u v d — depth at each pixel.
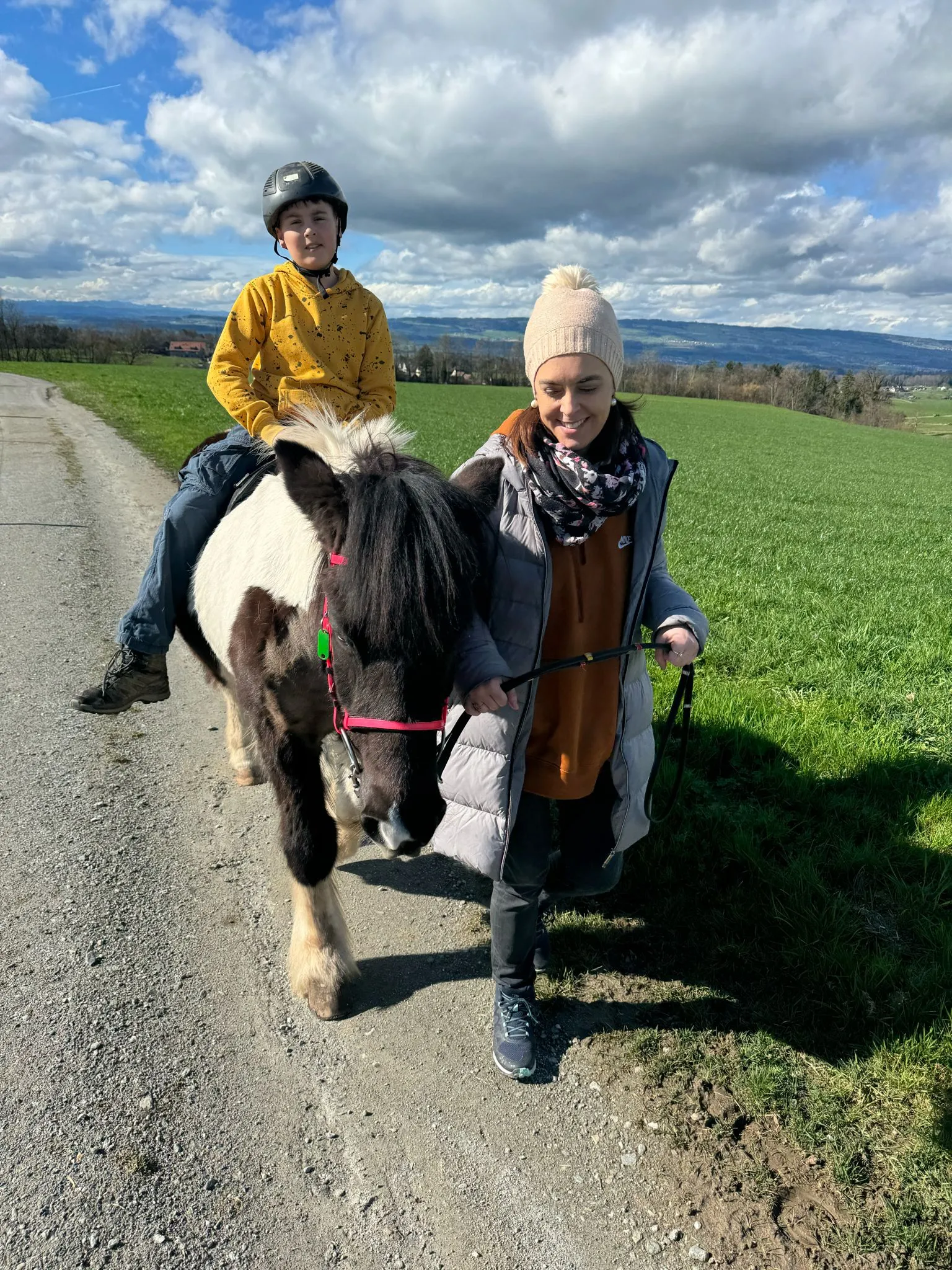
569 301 1.97
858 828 3.73
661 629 2.26
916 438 61.84
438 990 2.84
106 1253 1.90
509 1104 2.39
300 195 2.95
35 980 2.72
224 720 4.71
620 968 2.94
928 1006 2.67
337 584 1.98
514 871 2.36
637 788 2.43
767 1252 1.99
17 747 4.23
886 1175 2.18
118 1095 2.32
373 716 1.97
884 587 9.33
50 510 9.40
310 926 2.76
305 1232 1.99
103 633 5.84
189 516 3.12
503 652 2.19
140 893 3.20
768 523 15.94
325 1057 2.52
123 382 33.69
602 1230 2.04
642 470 2.11
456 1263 1.95
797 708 5.09
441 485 2.05
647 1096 2.42
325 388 3.15
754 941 3.01
